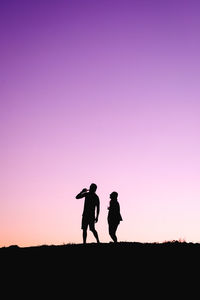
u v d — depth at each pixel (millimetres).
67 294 13000
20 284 14039
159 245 17641
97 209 18938
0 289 13727
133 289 13055
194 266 14625
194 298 12289
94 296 12719
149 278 13828
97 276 14219
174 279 13656
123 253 16375
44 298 12812
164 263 15039
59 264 15617
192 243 18219
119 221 19219
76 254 16625
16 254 17438
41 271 15062
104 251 16797
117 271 14531
